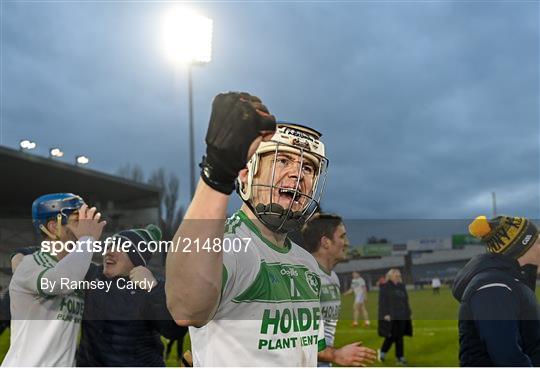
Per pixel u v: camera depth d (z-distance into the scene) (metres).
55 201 2.12
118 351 2.18
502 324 2.03
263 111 1.00
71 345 2.07
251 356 1.20
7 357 1.98
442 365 2.72
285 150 1.32
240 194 1.37
